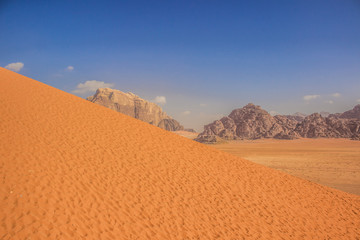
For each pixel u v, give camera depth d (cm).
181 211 871
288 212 1061
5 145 898
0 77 1686
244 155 6003
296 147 8788
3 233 550
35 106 1388
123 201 822
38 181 758
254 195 1148
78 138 1180
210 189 1097
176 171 1180
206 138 12412
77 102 1734
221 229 830
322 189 1441
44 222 618
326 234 942
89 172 918
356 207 1251
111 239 646
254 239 816
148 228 735
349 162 4316
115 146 1239
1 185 688
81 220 671
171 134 1772
